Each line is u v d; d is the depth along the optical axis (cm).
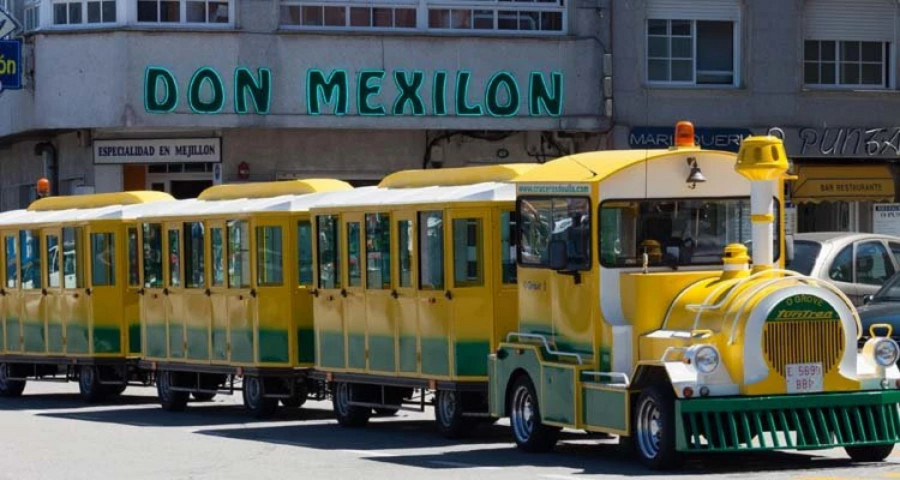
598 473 1653
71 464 1905
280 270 2505
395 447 2033
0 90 3934
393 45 3912
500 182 2097
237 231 2556
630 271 1759
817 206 4300
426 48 3925
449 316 2086
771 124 4138
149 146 3959
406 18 3962
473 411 2094
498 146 4075
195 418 2569
